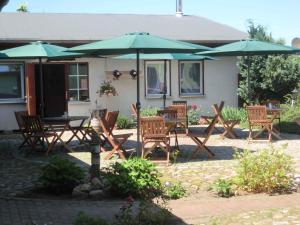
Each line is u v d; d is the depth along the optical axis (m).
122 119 16.89
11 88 16.73
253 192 7.59
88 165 10.12
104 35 18.06
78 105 17.45
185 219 6.18
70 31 18.16
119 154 10.94
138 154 10.44
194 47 10.09
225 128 13.98
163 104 17.45
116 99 17.94
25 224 6.00
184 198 7.32
